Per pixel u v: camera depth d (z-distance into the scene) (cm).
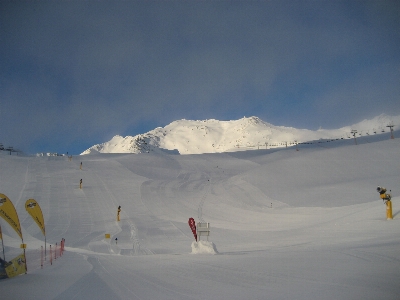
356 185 4309
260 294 650
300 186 4656
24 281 882
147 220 3575
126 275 951
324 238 1694
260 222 3147
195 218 3588
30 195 4516
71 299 673
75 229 3238
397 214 1978
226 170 7319
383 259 909
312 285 689
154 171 6731
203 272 936
